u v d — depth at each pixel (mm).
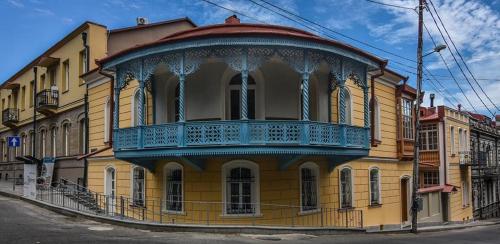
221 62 17391
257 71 17766
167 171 18875
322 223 18922
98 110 23547
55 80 29953
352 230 17828
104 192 22516
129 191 20922
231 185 17688
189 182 17922
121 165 21625
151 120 19266
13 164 38844
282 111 18000
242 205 17594
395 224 24922
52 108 28625
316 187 19141
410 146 26594
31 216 17328
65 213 18438
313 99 19219
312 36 15945
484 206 42375
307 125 15695
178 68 15977
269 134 15406
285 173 17938
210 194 17531
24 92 37188
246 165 17594
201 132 15539
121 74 17922
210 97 17844
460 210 34688
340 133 16719
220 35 15258
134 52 16766
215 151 15398
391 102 25172
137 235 14266
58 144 28656
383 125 24156
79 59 25922
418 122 20922
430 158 32938
